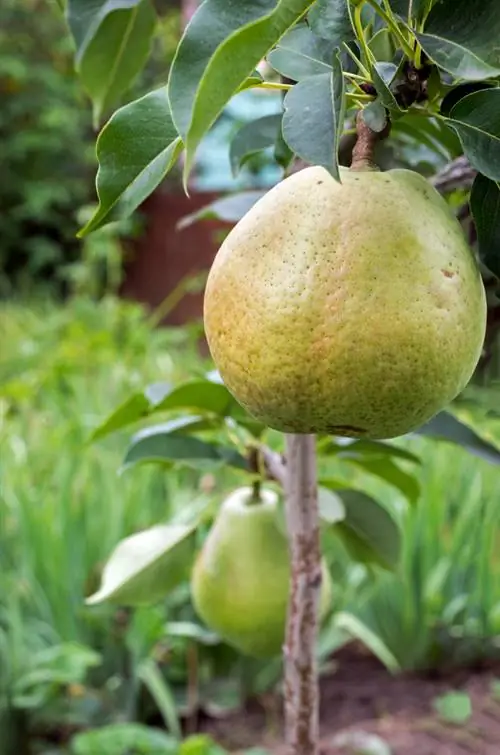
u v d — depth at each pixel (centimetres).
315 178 44
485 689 128
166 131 48
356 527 71
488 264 47
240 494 68
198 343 287
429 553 131
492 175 44
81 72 65
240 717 122
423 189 45
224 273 45
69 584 119
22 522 122
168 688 121
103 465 143
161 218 355
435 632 134
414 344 43
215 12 41
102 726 115
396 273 43
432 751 112
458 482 148
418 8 44
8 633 118
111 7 56
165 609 122
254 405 45
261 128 61
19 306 342
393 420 44
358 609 130
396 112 44
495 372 71
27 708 113
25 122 425
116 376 222
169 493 137
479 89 46
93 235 332
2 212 415
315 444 60
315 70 47
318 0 44
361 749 107
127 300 359
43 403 213
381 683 131
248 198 67
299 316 43
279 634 67
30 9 428
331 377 43
